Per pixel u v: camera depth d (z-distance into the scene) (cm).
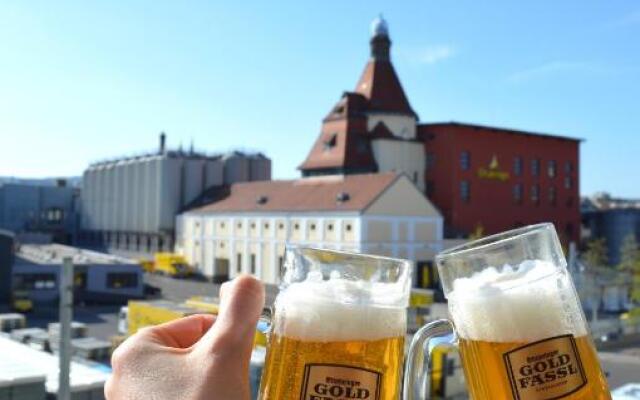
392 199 5969
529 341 151
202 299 2980
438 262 171
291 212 6431
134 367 156
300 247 165
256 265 6819
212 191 8450
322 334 156
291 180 7112
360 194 6050
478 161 7656
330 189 6419
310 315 157
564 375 150
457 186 7481
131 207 9600
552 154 8338
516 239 159
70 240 11775
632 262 5897
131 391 153
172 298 5969
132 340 163
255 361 1260
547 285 154
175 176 8725
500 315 152
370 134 7738
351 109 7769
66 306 1366
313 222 6203
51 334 2789
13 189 11494
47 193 11781
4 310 5300
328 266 162
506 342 152
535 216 8100
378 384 155
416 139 7712
